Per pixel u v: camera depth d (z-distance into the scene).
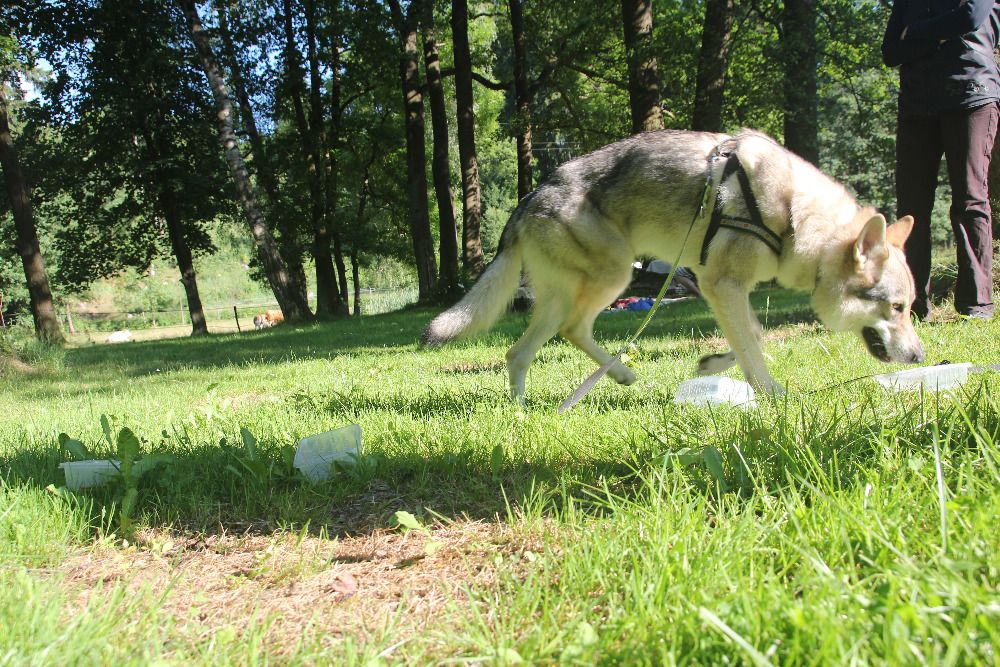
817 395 1.87
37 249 9.56
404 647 1.03
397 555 1.40
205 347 6.63
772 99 7.38
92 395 3.36
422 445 1.82
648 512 1.32
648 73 6.64
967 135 2.65
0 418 2.83
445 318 2.37
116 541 1.50
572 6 9.21
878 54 7.01
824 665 0.76
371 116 13.32
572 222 2.26
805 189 2.08
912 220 2.09
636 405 2.05
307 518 1.54
